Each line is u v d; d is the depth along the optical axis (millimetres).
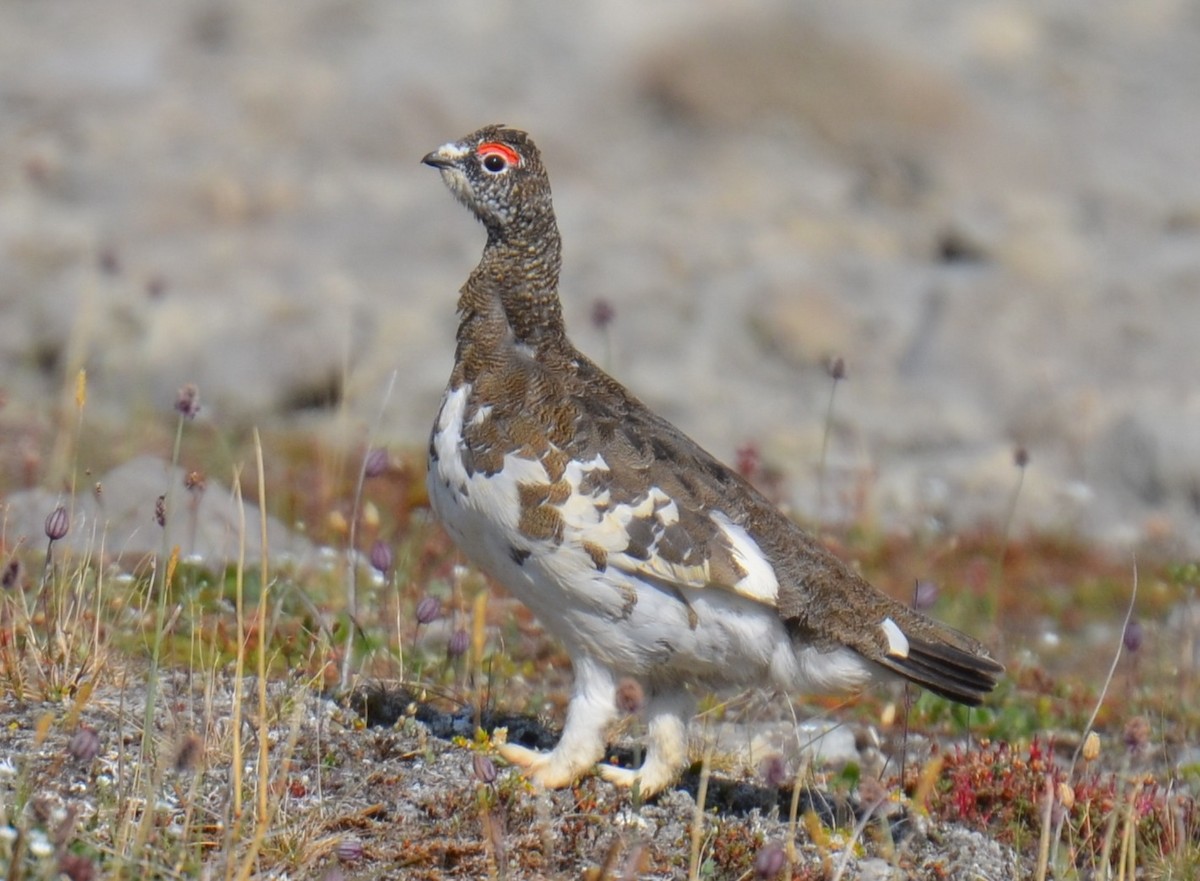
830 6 36469
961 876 7781
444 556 12250
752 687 8055
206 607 10195
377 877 6934
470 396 7855
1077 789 8539
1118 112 33719
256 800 7125
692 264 23734
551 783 7855
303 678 8695
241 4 35219
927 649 7711
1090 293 21203
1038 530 16312
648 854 7391
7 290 20953
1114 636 13422
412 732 8344
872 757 9617
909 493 17203
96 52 32375
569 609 7602
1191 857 8047
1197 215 26562
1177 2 39750
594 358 20547
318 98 30609
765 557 7570
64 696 8172
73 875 5969
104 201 25109
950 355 20406
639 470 7535
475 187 8312
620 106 32594
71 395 17734
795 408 19953
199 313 20188
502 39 34875
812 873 7371
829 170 30547
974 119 31625
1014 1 38781
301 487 14297
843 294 22047
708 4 34531
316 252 23391
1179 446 17516
